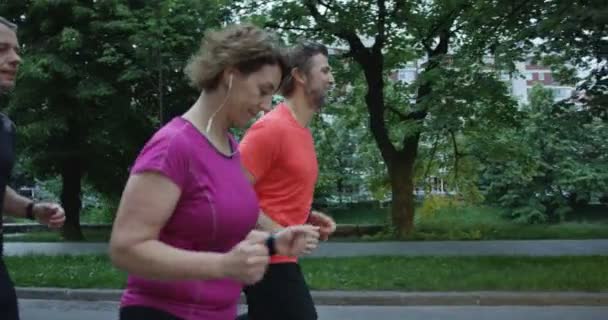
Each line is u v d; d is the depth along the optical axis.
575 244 15.33
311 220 3.30
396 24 17.72
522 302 8.82
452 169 22.00
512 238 17.42
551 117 12.76
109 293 9.63
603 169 30.05
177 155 1.87
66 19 17.27
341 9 17.56
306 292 3.20
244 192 2.06
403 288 9.39
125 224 1.79
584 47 11.12
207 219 1.92
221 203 1.94
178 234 1.91
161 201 1.82
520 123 17.91
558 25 10.41
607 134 30.58
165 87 17.77
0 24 2.54
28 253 13.80
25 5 17.44
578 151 30.81
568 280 9.33
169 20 14.55
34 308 8.92
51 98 17.39
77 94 16.59
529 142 29.34
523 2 12.05
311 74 3.28
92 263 11.91
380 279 9.81
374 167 23.56
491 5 12.57
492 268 10.70
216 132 2.06
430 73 14.25
